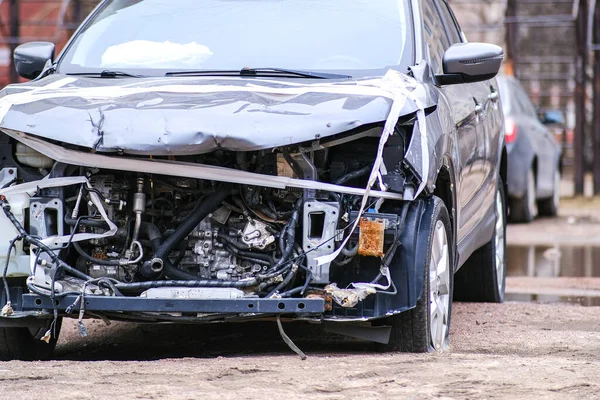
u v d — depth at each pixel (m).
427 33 18.92
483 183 21.56
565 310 22.44
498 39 77.38
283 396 12.80
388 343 15.94
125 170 15.22
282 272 14.95
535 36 80.62
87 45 18.61
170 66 17.78
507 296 27.11
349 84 16.25
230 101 15.31
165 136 14.73
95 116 15.00
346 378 13.80
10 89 16.52
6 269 15.27
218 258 15.34
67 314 15.27
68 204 15.55
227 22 18.56
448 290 17.25
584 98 64.31
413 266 15.36
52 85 16.67
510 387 13.34
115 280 15.14
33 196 15.39
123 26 18.89
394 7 18.66
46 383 13.53
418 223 15.66
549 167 49.19
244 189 15.34
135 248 15.37
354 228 15.04
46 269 15.09
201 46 18.14
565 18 64.06
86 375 13.98
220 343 18.48
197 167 15.05
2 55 68.19
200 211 15.22
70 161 15.09
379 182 15.19
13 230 15.34
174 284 14.98
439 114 16.72
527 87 79.19
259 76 17.14
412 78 16.91
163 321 15.27
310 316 14.98
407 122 15.59
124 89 16.09
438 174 17.12
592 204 58.25
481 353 16.83
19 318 16.03
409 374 14.02
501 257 24.59
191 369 14.32
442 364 14.71
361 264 15.38
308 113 15.02
